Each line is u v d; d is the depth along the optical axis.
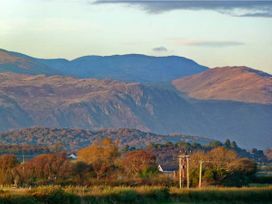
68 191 78.94
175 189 95.88
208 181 124.94
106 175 134.62
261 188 101.12
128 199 82.56
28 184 113.56
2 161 123.38
